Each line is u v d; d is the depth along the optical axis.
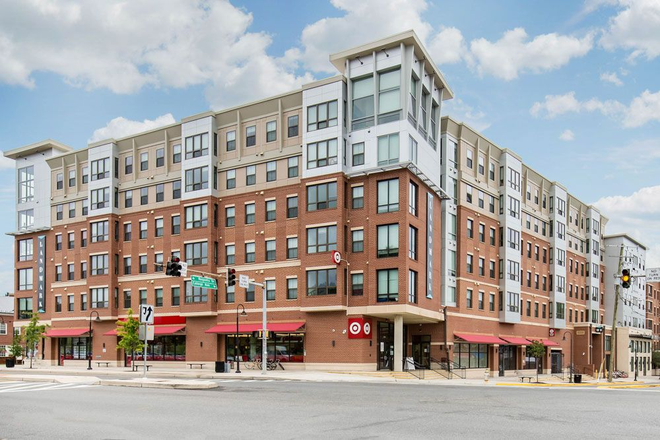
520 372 58.47
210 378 34.50
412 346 49.28
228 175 49.06
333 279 42.19
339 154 42.91
